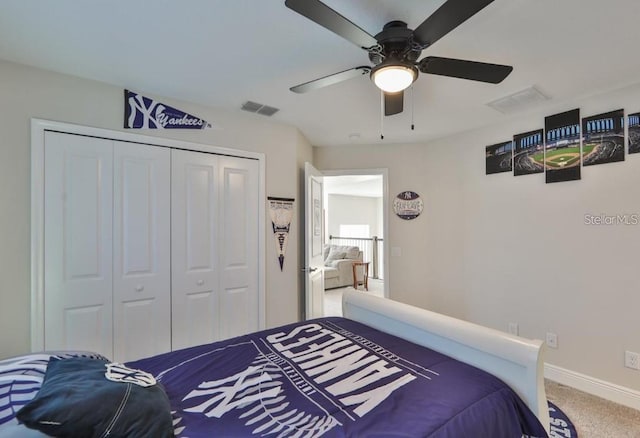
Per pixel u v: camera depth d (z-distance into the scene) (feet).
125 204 7.74
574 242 8.38
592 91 7.79
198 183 8.76
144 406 3.21
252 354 5.33
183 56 6.29
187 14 5.00
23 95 6.62
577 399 7.70
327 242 30.35
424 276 12.22
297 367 4.83
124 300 7.70
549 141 8.84
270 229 9.97
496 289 10.16
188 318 8.57
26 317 6.61
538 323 9.11
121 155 7.69
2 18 5.08
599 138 7.91
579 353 8.25
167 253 8.29
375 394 4.03
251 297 9.58
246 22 5.20
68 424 2.70
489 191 10.36
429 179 12.19
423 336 5.72
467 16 3.92
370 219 35.06
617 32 5.39
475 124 10.27
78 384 3.18
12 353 6.48
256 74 7.02
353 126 10.50
